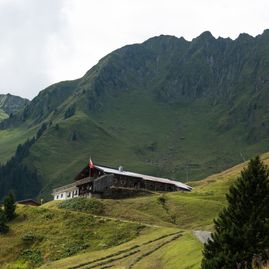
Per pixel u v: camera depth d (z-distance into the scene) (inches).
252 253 1785.2
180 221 4276.6
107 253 3186.5
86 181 5802.2
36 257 3523.6
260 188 1883.6
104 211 4468.5
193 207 4554.6
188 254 2433.6
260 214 1836.9
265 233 1803.6
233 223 1833.2
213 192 5487.2
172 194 5467.5
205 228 3705.7
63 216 4065.0
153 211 4527.6
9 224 4065.0
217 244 1863.9
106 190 5546.3
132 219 4212.6
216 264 1791.3
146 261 2645.2
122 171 6023.6
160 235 3383.4
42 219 4069.9
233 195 1909.4
